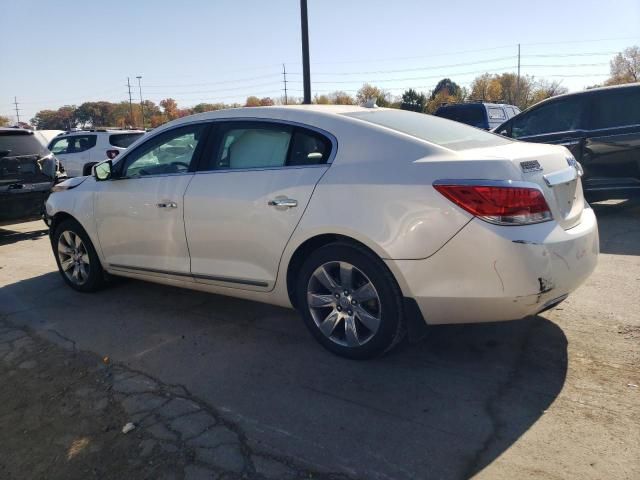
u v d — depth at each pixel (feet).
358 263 10.57
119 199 14.80
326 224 10.69
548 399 9.48
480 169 9.44
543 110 25.77
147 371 11.30
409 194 9.82
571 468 7.71
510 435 8.52
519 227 9.29
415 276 9.88
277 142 11.96
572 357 10.96
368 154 10.61
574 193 11.06
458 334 12.30
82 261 16.72
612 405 9.19
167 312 14.82
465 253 9.42
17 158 26.04
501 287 9.32
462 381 10.25
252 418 9.33
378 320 10.58
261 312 14.51
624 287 14.83
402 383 10.28
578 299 14.07
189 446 8.61
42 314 15.14
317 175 11.00
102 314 14.89
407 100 206.18
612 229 21.90
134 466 8.21
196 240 13.11
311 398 9.91
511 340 11.87
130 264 15.08
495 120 46.50
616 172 23.48
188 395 10.21
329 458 8.17
